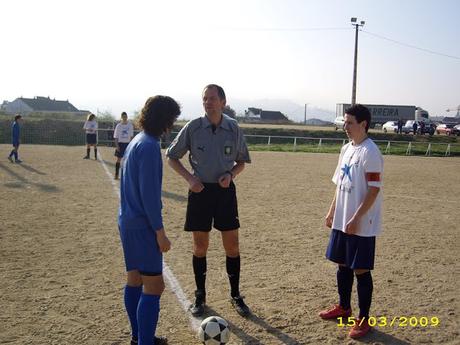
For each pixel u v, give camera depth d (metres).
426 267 6.22
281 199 11.40
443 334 4.26
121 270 5.71
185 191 12.05
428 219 9.52
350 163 4.20
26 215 8.61
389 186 14.66
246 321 4.43
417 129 47.72
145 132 3.51
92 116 19.55
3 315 4.38
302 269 5.97
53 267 5.76
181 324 4.34
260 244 7.14
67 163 17.70
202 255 4.62
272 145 33.47
